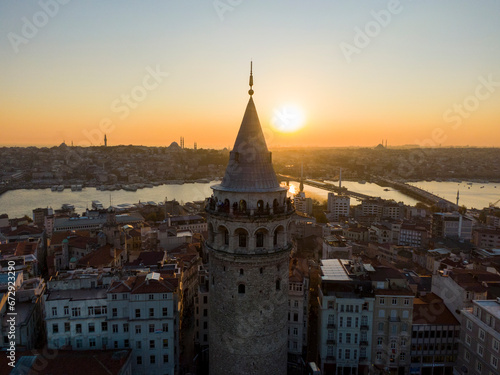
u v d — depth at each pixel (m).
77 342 90.44
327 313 102.81
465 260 159.00
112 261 148.12
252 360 62.56
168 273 115.06
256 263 59.94
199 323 112.62
